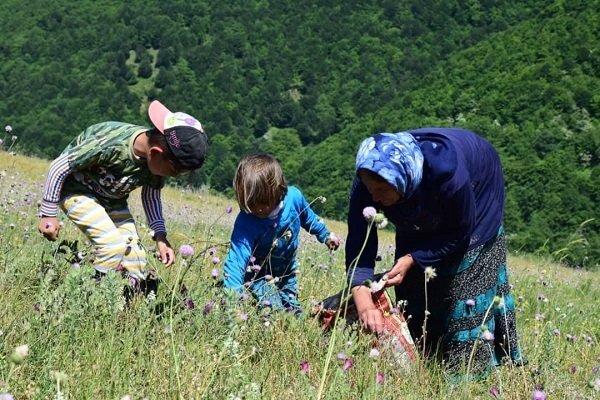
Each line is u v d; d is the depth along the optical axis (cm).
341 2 17512
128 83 16825
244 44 16975
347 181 9881
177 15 18400
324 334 390
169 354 287
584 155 7738
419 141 373
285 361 324
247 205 407
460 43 16312
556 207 6788
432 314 402
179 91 15925
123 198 414
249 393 265
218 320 339
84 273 333
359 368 321
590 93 9112
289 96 15338
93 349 290
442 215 371
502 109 9731
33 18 17925
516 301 643
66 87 15438
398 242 403
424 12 16938
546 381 367
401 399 323
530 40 10569
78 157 384
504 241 410
